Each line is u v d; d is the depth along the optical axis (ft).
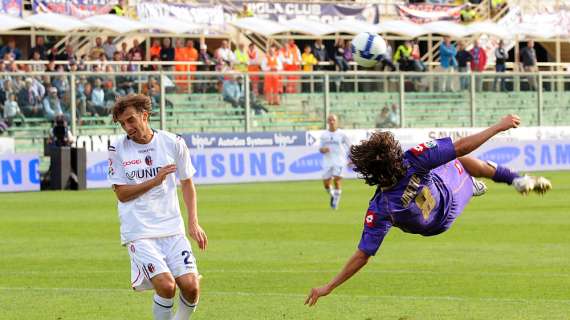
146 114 72.54
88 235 149.18
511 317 85.05
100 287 103.09
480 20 372.17
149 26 308.40
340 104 296.51
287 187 249.75
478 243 133.59
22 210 190.90
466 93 311.68
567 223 157.69
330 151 204.95
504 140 305.12
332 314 87.51
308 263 118.01
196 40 339.98
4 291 100.89
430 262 116.88
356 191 234.79
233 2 341.00
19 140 260.62
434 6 361.92
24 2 309.63
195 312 89.20
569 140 308.40
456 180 67.56
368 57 130.00
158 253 71.87
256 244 135.95
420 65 332.80
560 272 108.68
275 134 277.03
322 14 350.43
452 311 87.86
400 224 67.15
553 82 320.29
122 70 299.99
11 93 260.01
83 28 305.53
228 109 284.82
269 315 87.56
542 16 370.32
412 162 65.51
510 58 394.93
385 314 87.04
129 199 72.49
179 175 74.33
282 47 330.75
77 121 265.54
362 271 110.83
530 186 66.69
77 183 245.86
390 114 302.04
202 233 74.02
